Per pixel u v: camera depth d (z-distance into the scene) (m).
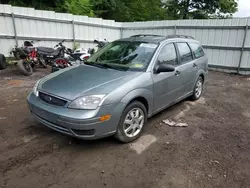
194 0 20.09
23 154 2.81
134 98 3.09
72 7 12.77
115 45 4.15
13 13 8.05
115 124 2.87
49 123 2.88
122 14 16.50
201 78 5.38
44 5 12.05
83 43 10.69
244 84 7.46
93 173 2.50
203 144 3.26
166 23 10.68
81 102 2.65
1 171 2.47
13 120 3.78
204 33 9.71
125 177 2.46
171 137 3.43
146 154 2.93
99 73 3.28
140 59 3.57
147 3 18.47
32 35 8.81
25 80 6.63
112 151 2.96
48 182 2.33
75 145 3.07
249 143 3.34
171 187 2.32
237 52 9.00
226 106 5.08
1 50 8.09
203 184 2.39
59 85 2.97
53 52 8.07
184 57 4.46
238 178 2.51
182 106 4.93
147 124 3.87
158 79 3.52
